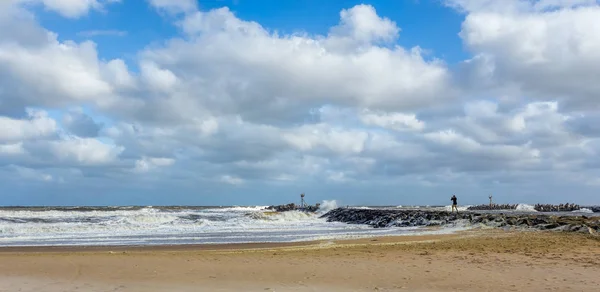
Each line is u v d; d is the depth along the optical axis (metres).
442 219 38.84
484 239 22.70
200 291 10.12
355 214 52.75
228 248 19.98
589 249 17.69
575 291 9.90
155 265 13.66
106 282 11.10
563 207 79.94
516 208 84.75
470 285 10.65
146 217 39.12
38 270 12.77
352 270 12.73
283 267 13.27
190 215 46.12
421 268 13.02
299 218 53.28
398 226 40.00
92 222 35.53
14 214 43.06
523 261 14.34
